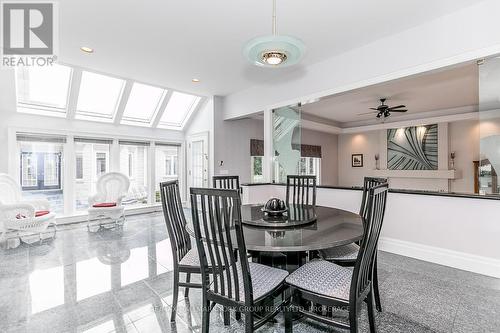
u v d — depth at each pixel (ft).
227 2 8.01
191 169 21.06
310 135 24.41
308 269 5.55
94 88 16.20
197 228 4.87
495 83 8.32
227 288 4.78
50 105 15.84
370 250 4.82
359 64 10.91
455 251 9.06
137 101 18.45
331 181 26.73
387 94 15.89
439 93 15.72
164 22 9.12
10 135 14.26
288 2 7.98
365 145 25.70
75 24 9.23
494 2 7.66
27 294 7.43
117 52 11.53
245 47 6.25
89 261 9.97
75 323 6.07
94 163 17.76
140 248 11.53
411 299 6.98
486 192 8.66
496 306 6.61
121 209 15.42
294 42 6.03
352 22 9.05
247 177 20.35
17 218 11.91
